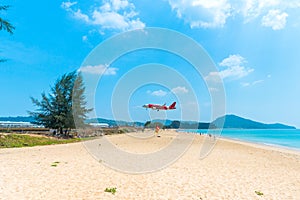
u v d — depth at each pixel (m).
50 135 43.22
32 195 8.38
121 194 8.98
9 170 11.84
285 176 13.40
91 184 10.04
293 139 67.25
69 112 44.94
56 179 10.54
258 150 29.72
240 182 11.38
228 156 21.09
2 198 7.96
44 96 46.69
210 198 8.92
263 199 9.07
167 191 9.55
